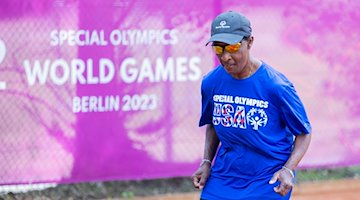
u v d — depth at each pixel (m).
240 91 12.88
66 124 19.34
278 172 12.82
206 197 13.49
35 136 19.14
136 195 21.94
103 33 19.36
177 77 20.16
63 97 19.25
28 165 19.16
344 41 21.42
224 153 13.45
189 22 20.08
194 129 20.44
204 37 20.23
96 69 19.44
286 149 13.13
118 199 21.44
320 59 21.30
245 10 20.55
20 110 18.95
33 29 18.84
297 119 12.72
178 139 20.34
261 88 12.72
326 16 21.22
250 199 13.03
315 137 21.50
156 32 19.81
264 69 12.80
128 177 19.98
